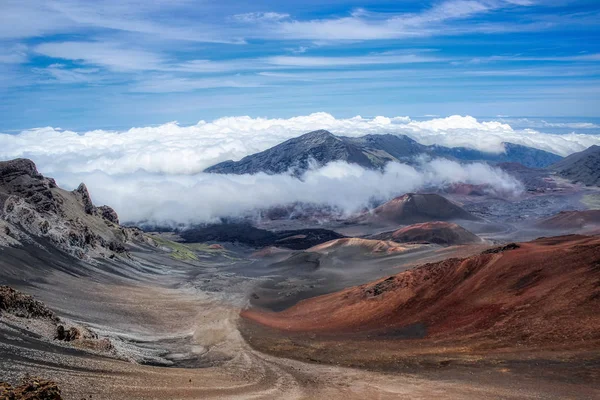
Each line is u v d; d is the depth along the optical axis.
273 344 77.25
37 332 55.06
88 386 39.06
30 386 31.44
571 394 42.72
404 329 75.00
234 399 44.97
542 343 56.56
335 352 68.56
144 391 41.72
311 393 49.97
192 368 61.75
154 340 80.75
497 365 52.78
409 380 52.50
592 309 60.00
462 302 77.75
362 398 47.91
